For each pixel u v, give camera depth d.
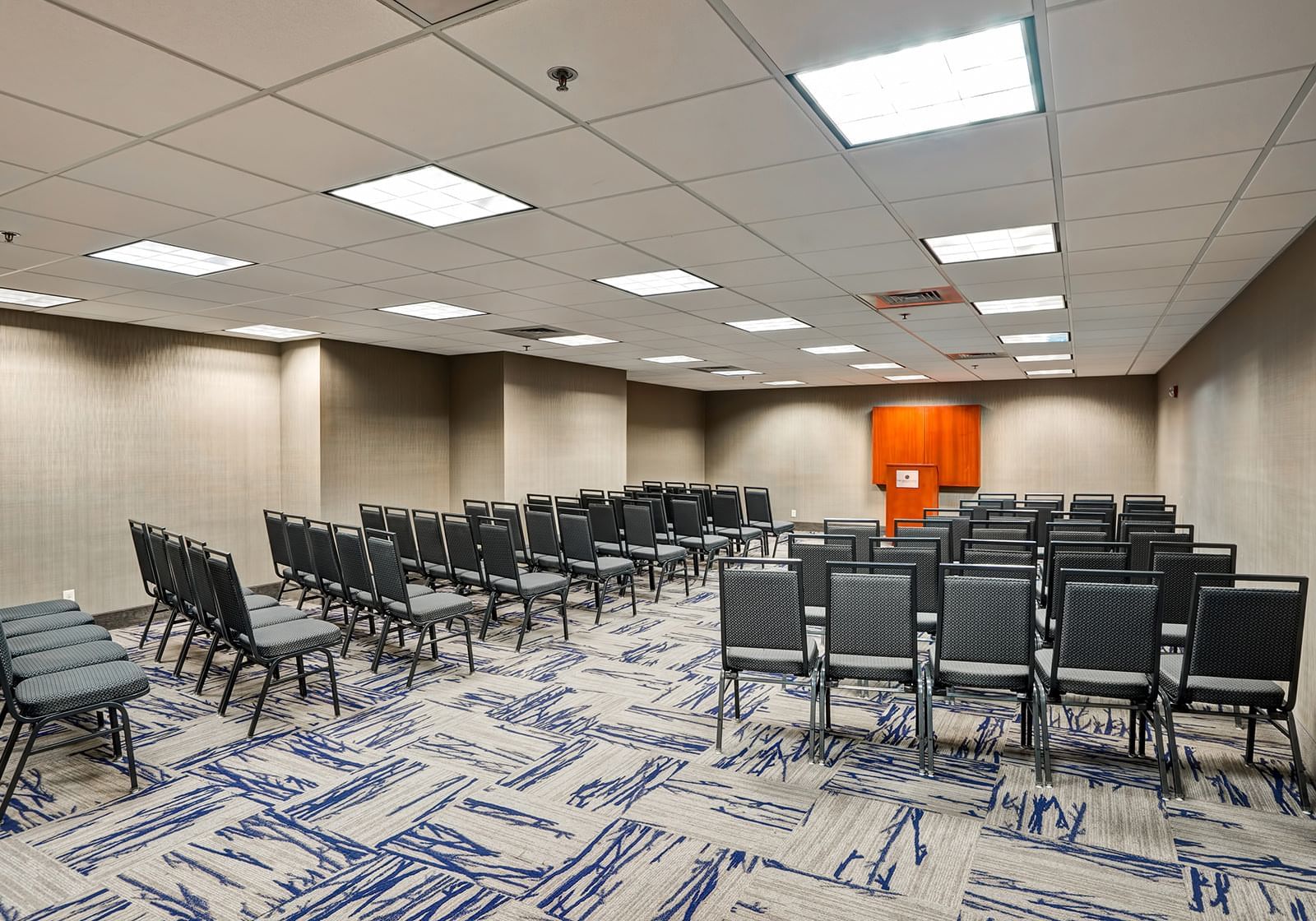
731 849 2.70
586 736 3.78
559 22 1.81
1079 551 4.23
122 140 2.50
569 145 2.58
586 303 5.52
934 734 3.74
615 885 2.47
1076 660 3.06
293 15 1.77
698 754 3.55
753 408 13.88
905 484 12.37
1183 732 3.80
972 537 5.35
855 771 3.35
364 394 7.74
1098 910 2.32
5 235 3.62
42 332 5.78
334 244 3.85
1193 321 6.23
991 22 1.81
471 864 2.61
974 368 9.86
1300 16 1.75
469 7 1.74
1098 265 4.29
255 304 5.48
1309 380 3.58
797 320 6.23
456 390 8.77
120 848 2.72
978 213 3.33
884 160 2.71
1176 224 3.48
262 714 4.08
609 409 10.09
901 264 4.29
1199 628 2.95
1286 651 2.90
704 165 2.77
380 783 3.25
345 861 2.63
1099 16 1.76
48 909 2.36
